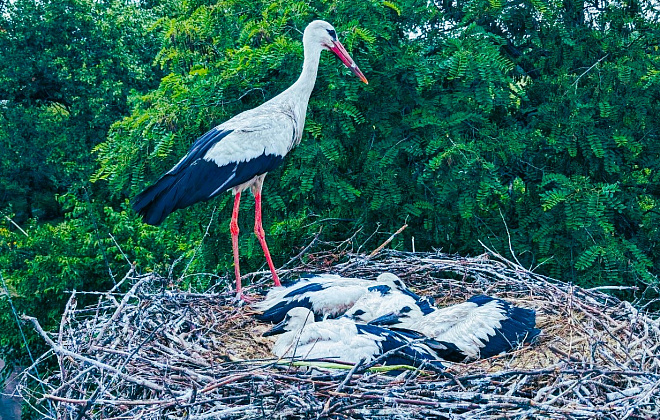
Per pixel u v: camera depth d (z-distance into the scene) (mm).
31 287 20297
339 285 8914
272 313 8547
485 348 7664
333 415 5699
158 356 7180
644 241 12789
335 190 11414
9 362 20609
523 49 13852
